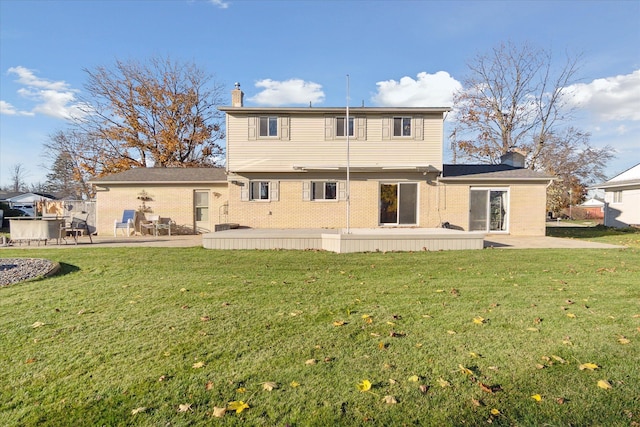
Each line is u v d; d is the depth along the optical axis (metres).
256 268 8.23
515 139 29.77
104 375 3.19
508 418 2.54
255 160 16.25
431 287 6.35
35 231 12.38
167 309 5.11
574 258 9.49
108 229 18.23
